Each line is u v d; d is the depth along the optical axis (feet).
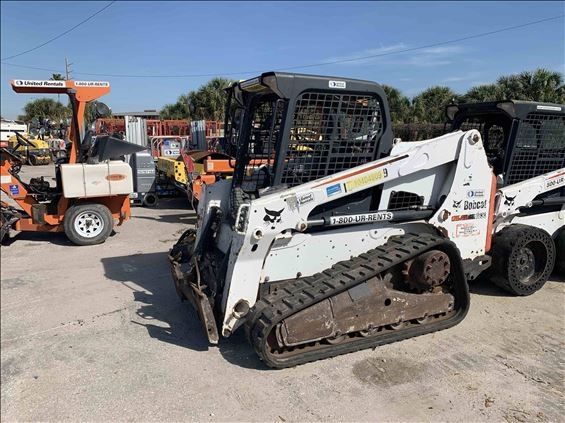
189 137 55.21
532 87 60.49
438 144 13.65
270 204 11.75
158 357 12.58
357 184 12.63
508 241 15.92
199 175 29.07
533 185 16.78
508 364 12.02
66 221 24.06
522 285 16.30
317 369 11.82
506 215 16.34
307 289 11.94
